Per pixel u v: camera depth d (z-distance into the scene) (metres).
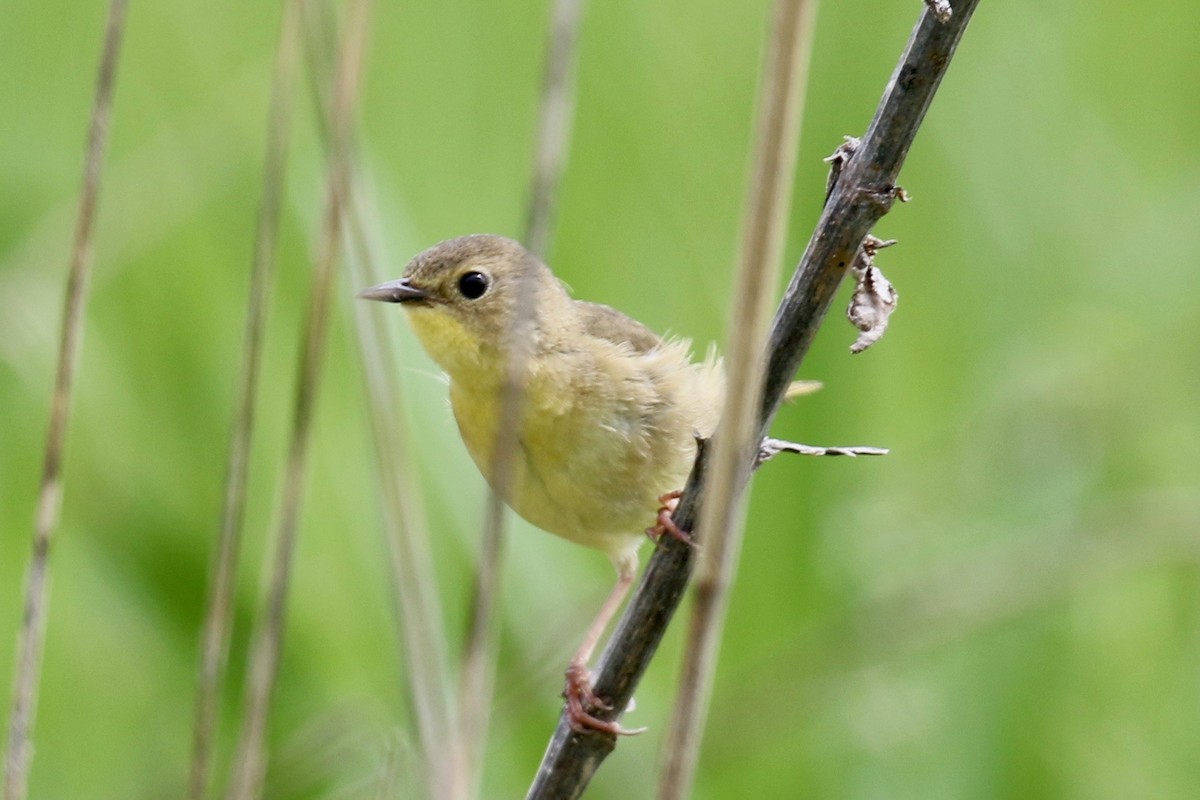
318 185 10.62
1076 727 10.52
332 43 6.43
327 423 10.61
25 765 6.86
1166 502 10.38
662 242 11.05
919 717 10.05
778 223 4.89
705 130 11.22
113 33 6.87
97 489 10.54
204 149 11.02
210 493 10.41
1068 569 10.12
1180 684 11.00
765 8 11.33
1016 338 11.20
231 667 10.16
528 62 11.43
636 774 10.26
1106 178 11.77
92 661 10.70
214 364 10.61
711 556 5.03
